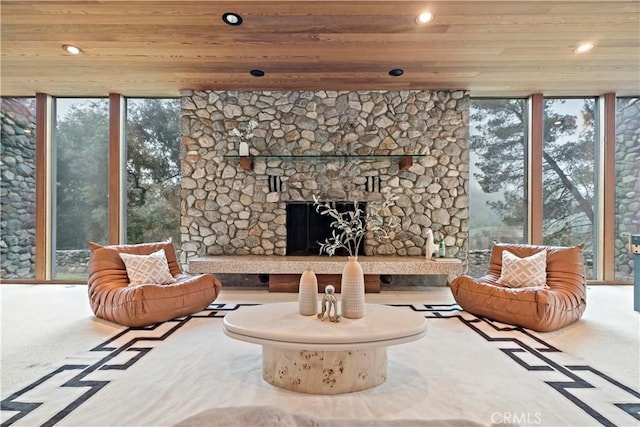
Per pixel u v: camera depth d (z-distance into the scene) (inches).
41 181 199.0
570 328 121.3
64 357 95.4
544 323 114.4
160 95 202.4
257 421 64.5
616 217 201.6
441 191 196.2
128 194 206.8
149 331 116.5
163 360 93.7
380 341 74.6
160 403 72.8
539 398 75.2
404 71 170.9
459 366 90.9
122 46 147.7
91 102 204.8
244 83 185.8
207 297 138.1
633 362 93.6
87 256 205.8
